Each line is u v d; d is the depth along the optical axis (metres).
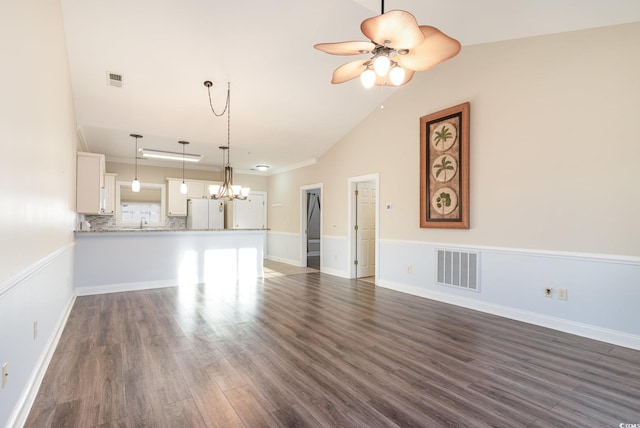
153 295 4.79
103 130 5.52
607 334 3.01
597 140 3.07
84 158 5.19
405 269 5.06
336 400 2.05
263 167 8.59
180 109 4.95
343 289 5.29
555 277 3.35
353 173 6.16
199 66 4.03
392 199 5.29
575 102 3.21
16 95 1.72
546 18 3.10
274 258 9.12
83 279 4.79
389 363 2.58
